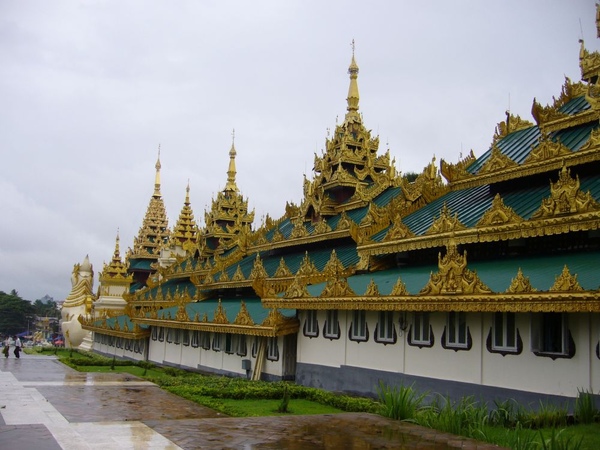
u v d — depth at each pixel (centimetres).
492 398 2409
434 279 2536
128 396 2972
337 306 3131
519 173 2934
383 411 2191
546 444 1555
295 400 3008
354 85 5322
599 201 2386
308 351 3678
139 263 11300
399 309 2716
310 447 1633
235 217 7600
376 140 5253
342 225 4306
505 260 2756
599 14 3191
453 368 2612
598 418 1933
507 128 3662
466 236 2773
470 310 2359
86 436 1803
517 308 2181
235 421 2044
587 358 2084
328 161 5166
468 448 1631
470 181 3212
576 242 2538
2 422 2116
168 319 5453
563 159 2714
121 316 8412
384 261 3575
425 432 1859
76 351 8756
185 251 9981
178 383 3512
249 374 4262
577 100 3225
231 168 7869
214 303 5641
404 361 2894
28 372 4334
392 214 3616
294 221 5481
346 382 3284
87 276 11669
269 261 5316
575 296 1984
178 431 1861
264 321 3859
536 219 2467
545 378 2220
